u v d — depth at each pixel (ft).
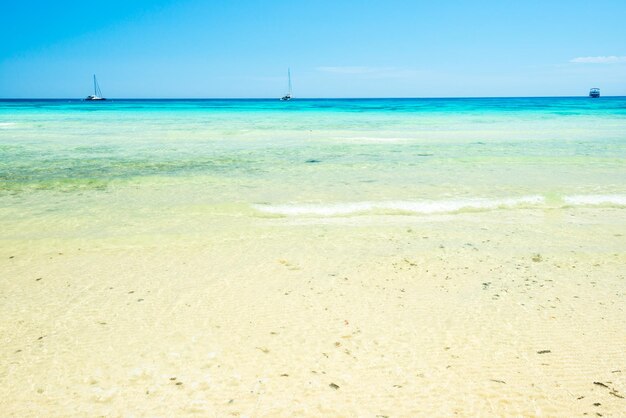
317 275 21.18
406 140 70.79
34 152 57.16
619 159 52.19
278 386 13.08
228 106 278.05
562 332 15.93
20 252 23.99
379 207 32.63
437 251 24.34
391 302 18.43
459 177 42.65
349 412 11.98
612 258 23.26
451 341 15.39
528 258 23.35
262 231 27.68
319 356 14.56
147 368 13.97
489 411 11.97
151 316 17.24
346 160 52.08
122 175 43.47
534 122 114.93
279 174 44.14
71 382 13.30
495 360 14.26
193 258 23.31
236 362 14.26
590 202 34.17
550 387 12.92
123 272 21.52
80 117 136.77
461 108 228.43
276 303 18.31
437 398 12.50
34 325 16.57
